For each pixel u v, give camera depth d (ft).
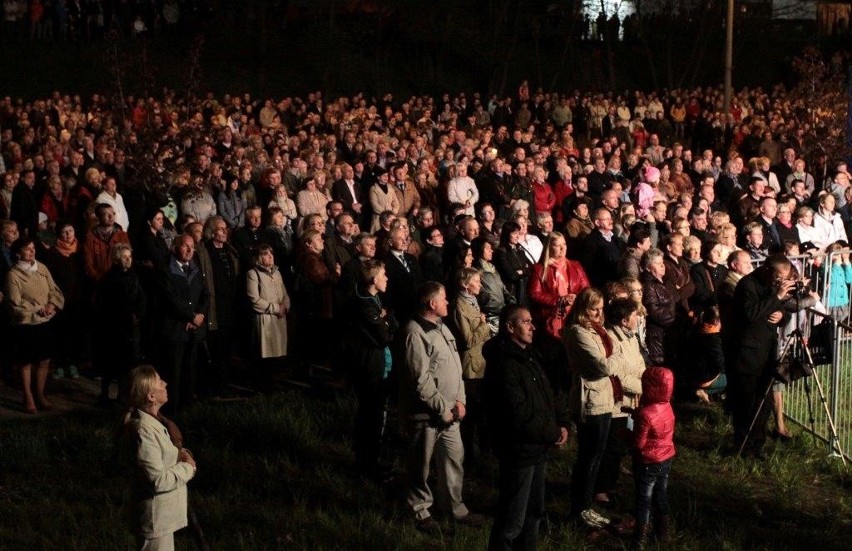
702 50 146.10
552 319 37.96
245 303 40.93
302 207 54.29
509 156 84.17
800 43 157.99
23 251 38.45
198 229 40.73
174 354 38.01
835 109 86.89
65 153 64.08
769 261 33.88
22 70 112.68
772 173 71.51
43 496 30.94
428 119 94.17
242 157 63.05
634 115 112.47
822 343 35.99
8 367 42.06
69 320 42.91
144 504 23.06
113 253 38.96
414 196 59.47
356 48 136.67
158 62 118.11
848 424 36.88
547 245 39.24
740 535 29.01
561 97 118.01
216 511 29.50
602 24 152.35
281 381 43.21
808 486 33.19
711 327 39.99
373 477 32.22
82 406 39.65
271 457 34.27
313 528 28.68
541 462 25.05
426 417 28.02
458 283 33.19
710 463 34.55
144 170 55.47
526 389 24.62
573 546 27.66
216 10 131.23
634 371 29.40
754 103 118.62
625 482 32.83
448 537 28.02
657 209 52.42
